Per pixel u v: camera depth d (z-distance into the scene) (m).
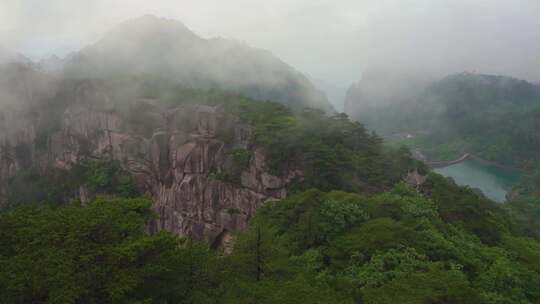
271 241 37.44
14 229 29.00
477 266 35.84
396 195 51.81
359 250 35.50
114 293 23.17
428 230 39.31
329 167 68.06
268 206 54.59
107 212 30.86
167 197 107.94
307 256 36.59
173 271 27.86
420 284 27.33
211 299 27.45
